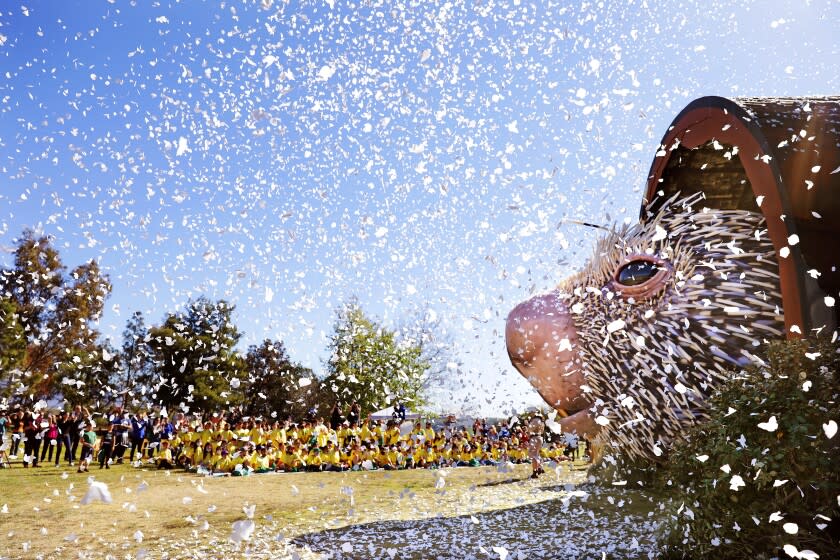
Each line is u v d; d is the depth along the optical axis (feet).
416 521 22.08
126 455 63.31
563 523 20.35
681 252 15.83
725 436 11.47
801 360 11.14
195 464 49.34
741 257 14.98
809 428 10.49
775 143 12.55
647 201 18.31
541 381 17.63
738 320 14.39
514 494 30.04
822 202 12.01
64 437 51.70
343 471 52.26
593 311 17.01
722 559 11.66
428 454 57.26
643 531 18.11
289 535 19.90
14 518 24.35
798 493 10.58
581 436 17.17
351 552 16.93
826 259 12.02
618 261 17.29
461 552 16.65
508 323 18.45
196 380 86.43
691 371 14.65
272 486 37.40
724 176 17.40
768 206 12.45
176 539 19.62
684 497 12.90
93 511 26.16
